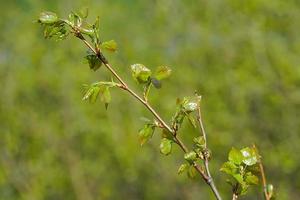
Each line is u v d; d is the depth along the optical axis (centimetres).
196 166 242
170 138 242
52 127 1748
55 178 1738
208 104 1684
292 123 1650
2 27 1809
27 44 1777
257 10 1669
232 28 1686
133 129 1705
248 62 1667
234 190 240
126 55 1772
